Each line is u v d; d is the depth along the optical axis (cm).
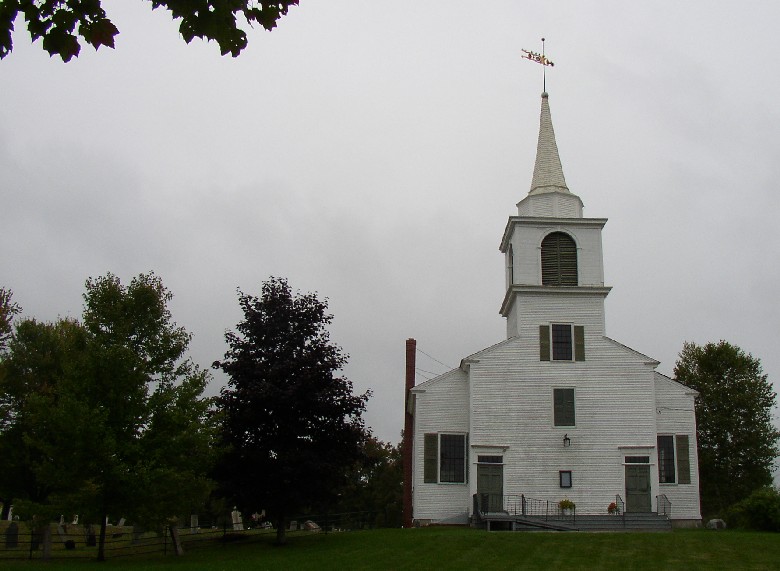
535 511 3884
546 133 4584
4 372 3081
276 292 3391
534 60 4788
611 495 3900
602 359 4069
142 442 2772
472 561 2491
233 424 3180
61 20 867
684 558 2464
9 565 2692
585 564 2398
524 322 4122
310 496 3162
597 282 4184
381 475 7419
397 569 2381
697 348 5944
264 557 2792
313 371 3203
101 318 2908
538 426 3991
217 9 886
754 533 3095
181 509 2789
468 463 4019
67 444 2695
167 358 2948
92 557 3131
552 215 4356
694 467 3997
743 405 5597
